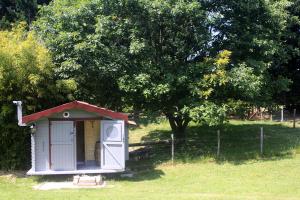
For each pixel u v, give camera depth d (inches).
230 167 718.5
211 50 835.4
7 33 813.2
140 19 783.1
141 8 771.4
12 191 611.5
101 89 844.0
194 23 796.6
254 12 846.5
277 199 531.8
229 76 751.7
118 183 650.8
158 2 752.3
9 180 690.8
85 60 772.0
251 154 789.9
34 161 682.8
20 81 724.7
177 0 761.6
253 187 599.2
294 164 719.1
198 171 705.0
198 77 780.0
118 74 790.5
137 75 769.6
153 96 781.3
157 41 829.2
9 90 734.5
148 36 814.5
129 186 629.9
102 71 779.4
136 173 716.7
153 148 898.1
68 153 687.7
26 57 722.8
